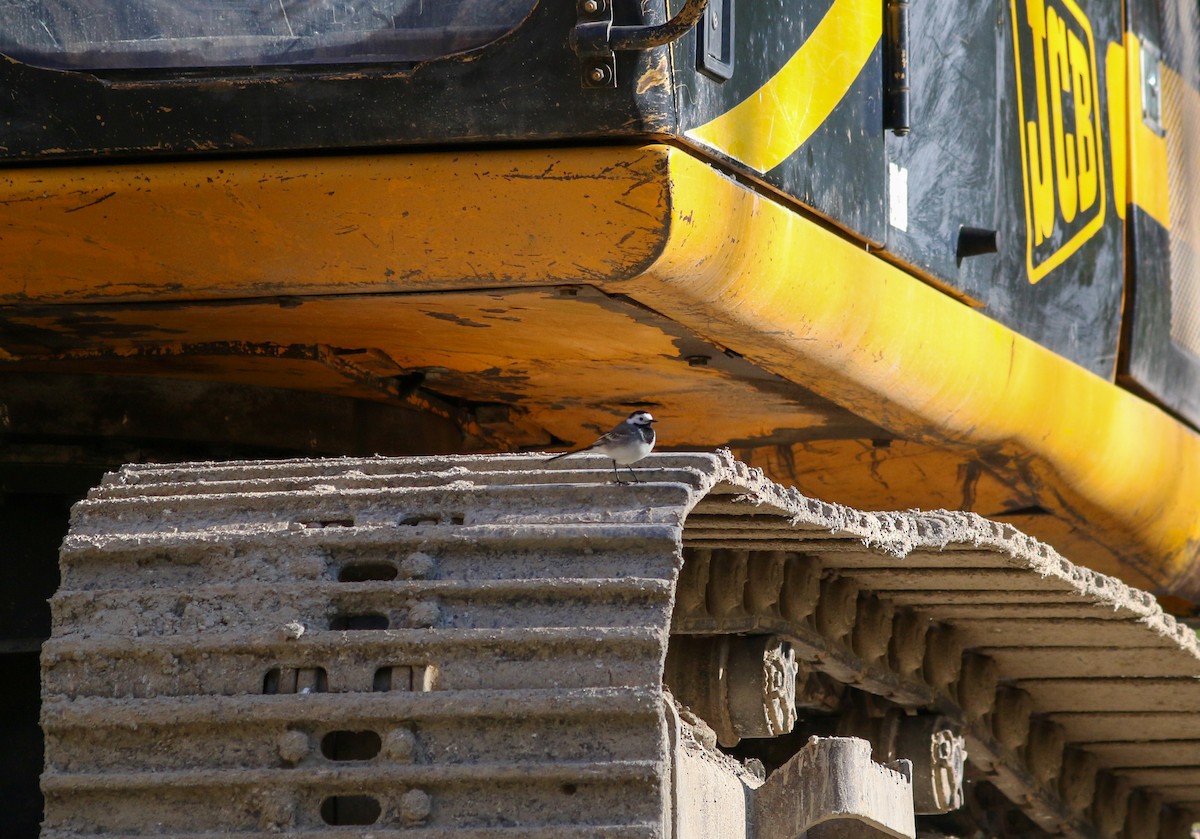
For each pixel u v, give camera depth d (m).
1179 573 24.59
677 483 11.67
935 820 24.98
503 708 10.52
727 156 13.89
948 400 18.17
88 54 13.95
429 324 15.42
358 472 12.44
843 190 15.92
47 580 16.34
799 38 15.25
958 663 20.81
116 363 16.23
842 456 20.64
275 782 10.52
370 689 10.77
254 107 13.66
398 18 13.61
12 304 14.58
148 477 12.81
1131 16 24.30
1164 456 23.52
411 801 10.39
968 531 15.82
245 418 17.28
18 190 14.01
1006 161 19.75
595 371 17.45
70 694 11.00
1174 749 23.77
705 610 16.88
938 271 17.80
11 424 16.36
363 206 13.62
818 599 17.89
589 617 10.86
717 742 17.73
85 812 10.73
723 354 16.55
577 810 10.43
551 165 13.24
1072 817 24.36
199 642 10.96
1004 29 20.08
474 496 11.75
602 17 13.16
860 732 21.06
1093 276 22.08
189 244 14.04
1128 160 23.66
